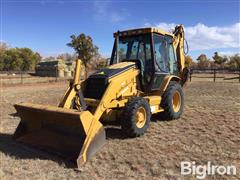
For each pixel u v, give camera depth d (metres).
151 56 7.66
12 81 29.56
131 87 7.21
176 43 9.34
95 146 5.47
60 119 5.74
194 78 29.38
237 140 6.39
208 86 19.20
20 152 5.81
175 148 5.94
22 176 4.72
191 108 10.10
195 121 8.15
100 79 6.76
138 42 7.96
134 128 6.46
